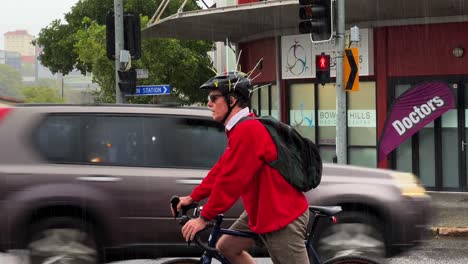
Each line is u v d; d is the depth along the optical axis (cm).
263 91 2519
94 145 852
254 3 2017
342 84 1625
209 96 525
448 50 2030
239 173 496
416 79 2081
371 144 2172
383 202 870
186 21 2267
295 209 513
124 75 1966
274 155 503
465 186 2031
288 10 2022
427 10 1930
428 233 905
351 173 893
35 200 810
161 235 838
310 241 554
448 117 2047
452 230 1398
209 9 2105
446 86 2022
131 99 3462
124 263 1030
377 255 869
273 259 526
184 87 3956
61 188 817
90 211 821
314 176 519
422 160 2089
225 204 497
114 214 827
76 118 857
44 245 811
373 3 1839
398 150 2127
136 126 866
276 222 508
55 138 848
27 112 849
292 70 2336
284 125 520
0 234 810
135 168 847
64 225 816
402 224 876
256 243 546
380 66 2133
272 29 2400
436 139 2064
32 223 815
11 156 826
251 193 518
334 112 2269
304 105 2339
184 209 551
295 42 2328
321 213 551
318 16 1558
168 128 870
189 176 848
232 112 519
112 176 834
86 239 820
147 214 835
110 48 1994
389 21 2100
